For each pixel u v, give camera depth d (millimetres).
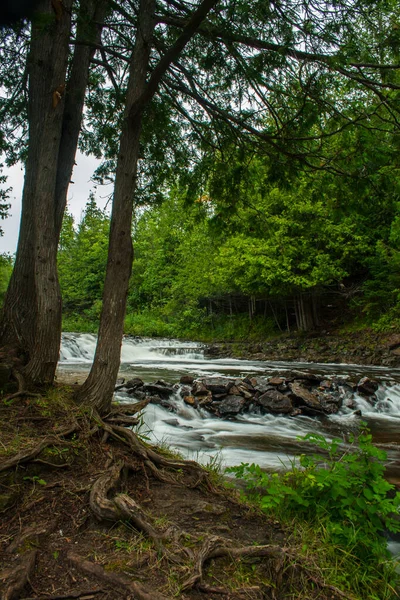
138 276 35406
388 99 4418
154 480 3303
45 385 4184
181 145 7074
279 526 2904
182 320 29219
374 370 15281
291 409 8570
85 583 2049
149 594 1947
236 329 26328
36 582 2027
